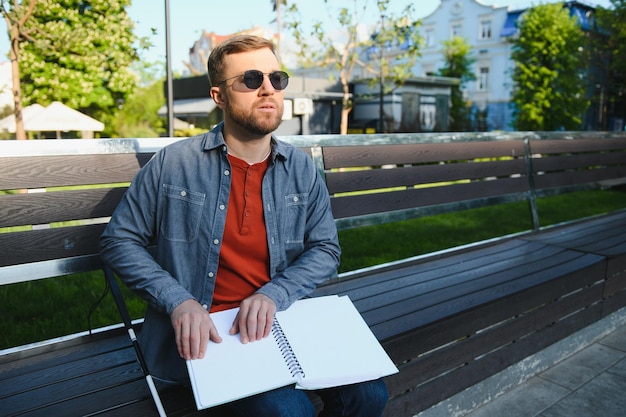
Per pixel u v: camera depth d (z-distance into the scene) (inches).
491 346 95.4
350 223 111.2
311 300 67.7
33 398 62.4
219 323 60.6
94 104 837.2
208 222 64.4
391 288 101.7
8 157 73.8
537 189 155.0
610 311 125.9
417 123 1146.0
